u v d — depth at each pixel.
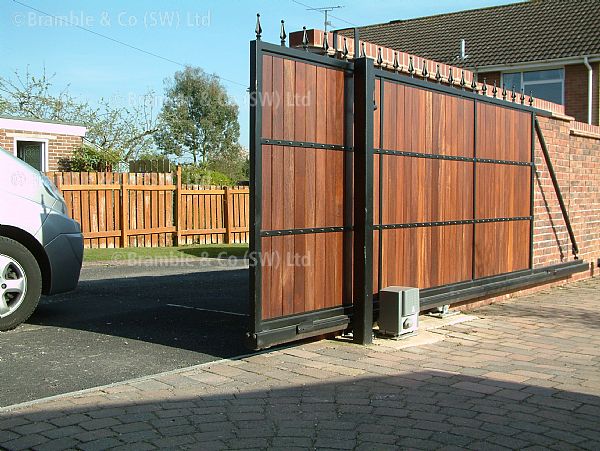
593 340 6.38
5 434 3.53
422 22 29.30
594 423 3.95
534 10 26.72
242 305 7.81
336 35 5.98
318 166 5.55
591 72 22.52
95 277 10.61
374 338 6.14
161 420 3.82
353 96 5.85
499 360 5.49
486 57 24.42
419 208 6.69
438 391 4.53
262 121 5.00
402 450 3.48
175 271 11.74
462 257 7.43
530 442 3.63
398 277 6.44
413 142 6.56
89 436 3.53
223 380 4.69
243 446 3.48
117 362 5.11
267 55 5.02
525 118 8.75
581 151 10.97
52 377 4.66
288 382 4.67
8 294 6.24
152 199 16.92
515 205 8.57
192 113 34.09
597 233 11.92
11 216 6.29
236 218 19.09
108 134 28.45
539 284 9.90
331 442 3.57
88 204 15.51
